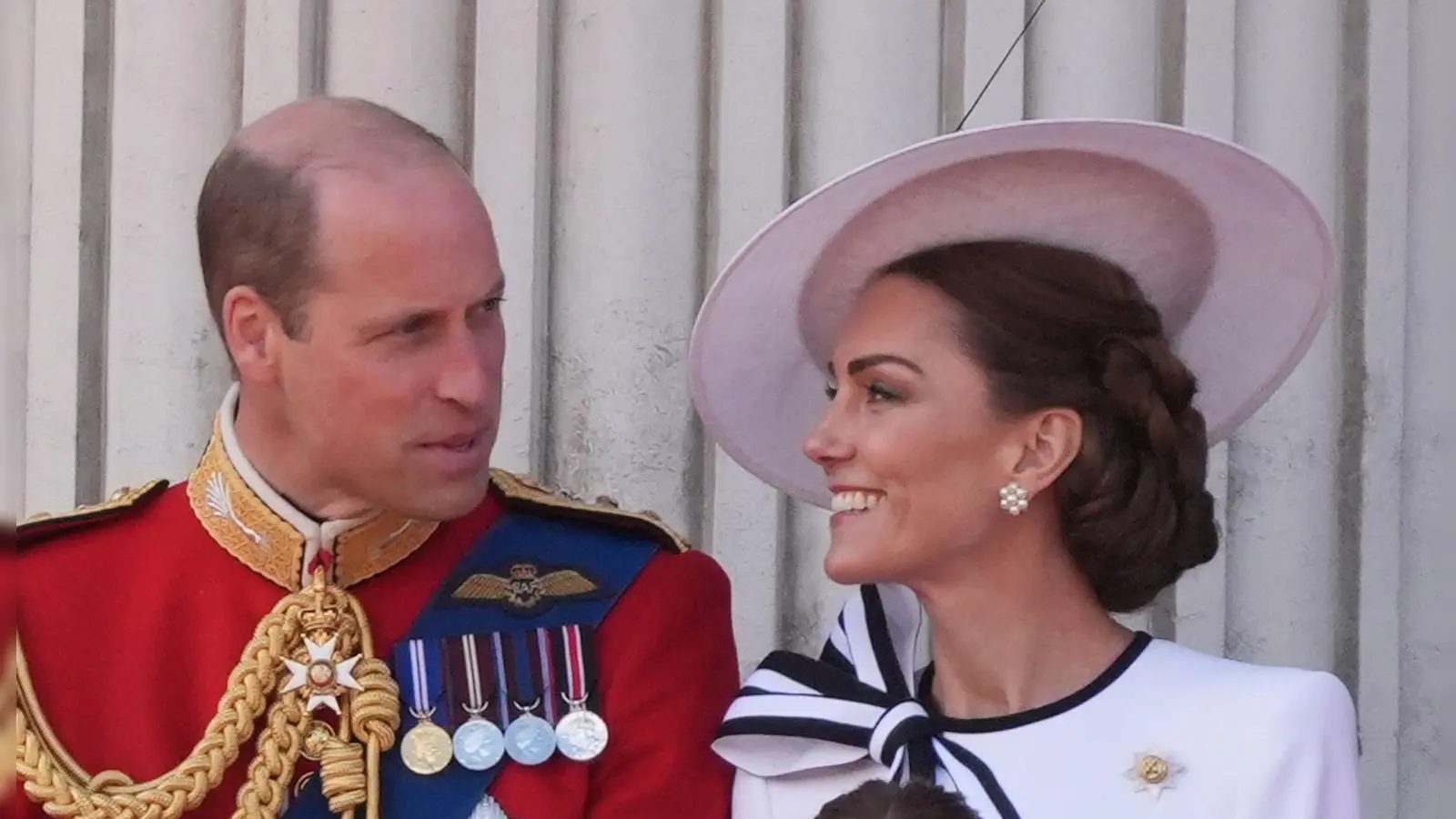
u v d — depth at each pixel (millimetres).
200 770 5863
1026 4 9047
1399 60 8992
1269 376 6230
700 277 8883
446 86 8891
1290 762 5242
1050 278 5570
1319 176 8969
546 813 5988
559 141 8898
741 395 6344
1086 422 5559
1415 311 9086
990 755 5539
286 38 8750
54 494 8781
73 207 8828
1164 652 5664
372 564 6328
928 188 5539
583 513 6648
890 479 5570
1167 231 5758
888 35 8867
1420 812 8953
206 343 8781
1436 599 9000
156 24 8844
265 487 6242
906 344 5559
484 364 6012
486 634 6246
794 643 8797
